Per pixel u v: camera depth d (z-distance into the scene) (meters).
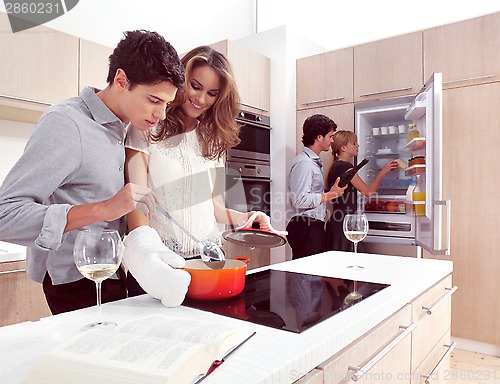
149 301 0.99
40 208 0.90
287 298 1.03
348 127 3.22
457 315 2.74
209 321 0.76
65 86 2.32
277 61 3.47
